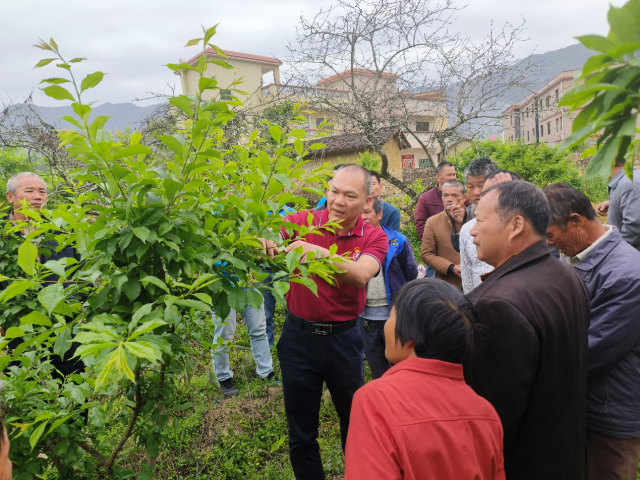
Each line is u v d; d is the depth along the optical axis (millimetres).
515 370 1467
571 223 2008
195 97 1383
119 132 1775
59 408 1590
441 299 1271
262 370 3811
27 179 3244
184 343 1919
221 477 2701
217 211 1594
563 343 1546
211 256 1407
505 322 1476
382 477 1070
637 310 1877
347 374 2365
